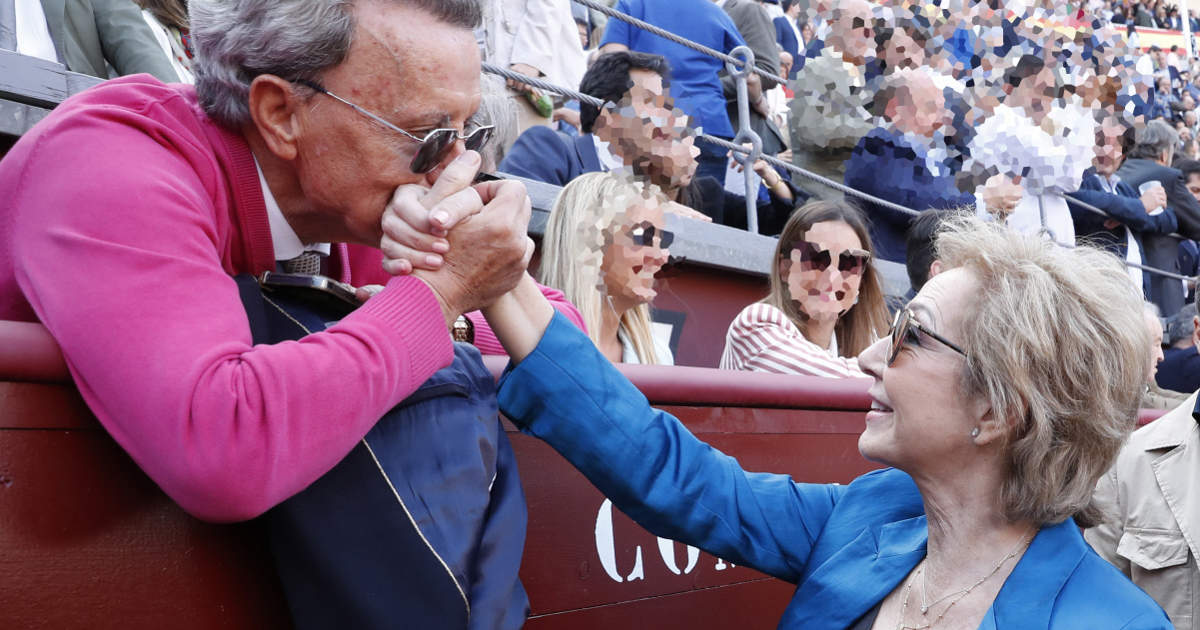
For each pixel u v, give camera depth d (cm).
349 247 168
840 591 157
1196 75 962
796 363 276
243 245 129
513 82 367
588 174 249
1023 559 144
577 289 236
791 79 472
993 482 146
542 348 153
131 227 108
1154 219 609
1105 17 611
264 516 120
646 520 160
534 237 290
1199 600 245
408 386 115
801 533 169
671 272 333
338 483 115
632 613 180
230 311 110
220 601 120
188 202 114
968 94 441
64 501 109
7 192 114
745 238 355
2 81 190
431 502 117
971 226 152
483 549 121
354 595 111
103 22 246
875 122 413
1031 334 137
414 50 122
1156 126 643
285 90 122
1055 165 471
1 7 202
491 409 137
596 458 155
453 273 121
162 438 101
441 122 125
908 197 415
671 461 160
